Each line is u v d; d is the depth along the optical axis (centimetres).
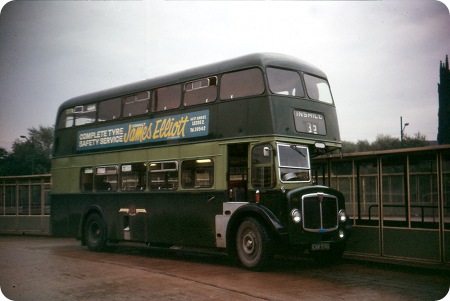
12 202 2036
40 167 4153
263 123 991
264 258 956
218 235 1050
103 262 1144
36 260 1180
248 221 991
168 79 1216
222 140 1059
